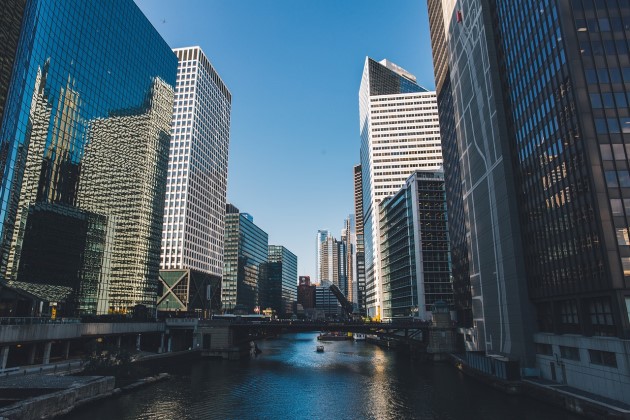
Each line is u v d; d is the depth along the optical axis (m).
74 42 117.44
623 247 48.00
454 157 114.81
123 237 139.50
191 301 198.12
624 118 52.06
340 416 49.53
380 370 87.12
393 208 188.12
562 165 56.75
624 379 44.16
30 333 68.25
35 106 102.50
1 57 80.12
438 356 100.19
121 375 69.56
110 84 134.50
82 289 117.81
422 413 49.72
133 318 119.62
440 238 157.00
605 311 49.31
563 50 55.84
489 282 80.81
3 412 37.19
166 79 174.62
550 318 62.09
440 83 133.62
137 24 152.12
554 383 56.41
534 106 64.56
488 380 64.75
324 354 125.75
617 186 50.03
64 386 50.12
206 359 106.75
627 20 55.41
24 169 97.38
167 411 50.56
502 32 76.88
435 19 138.75
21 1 86.62
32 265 100.50
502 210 74.06
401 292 175.38
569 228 55.22
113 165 135.12
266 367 92.00
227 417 48.88
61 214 111.12
